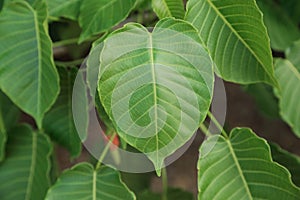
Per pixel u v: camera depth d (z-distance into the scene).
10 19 0.74
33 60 0.74
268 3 0.95
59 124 0.84
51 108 0.83
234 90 1.33
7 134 0.86
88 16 0.73
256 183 0.73
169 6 0.67
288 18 0.95
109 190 0.74
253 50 0.69
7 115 0.90
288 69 0.84
